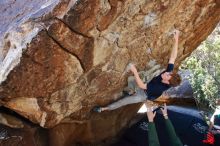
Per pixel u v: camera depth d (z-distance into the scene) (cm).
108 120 685
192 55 823
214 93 799
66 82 468
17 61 408
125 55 511
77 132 630
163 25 514
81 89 505
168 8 484
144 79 605
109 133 711
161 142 729
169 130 507
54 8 393
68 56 434
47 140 571
